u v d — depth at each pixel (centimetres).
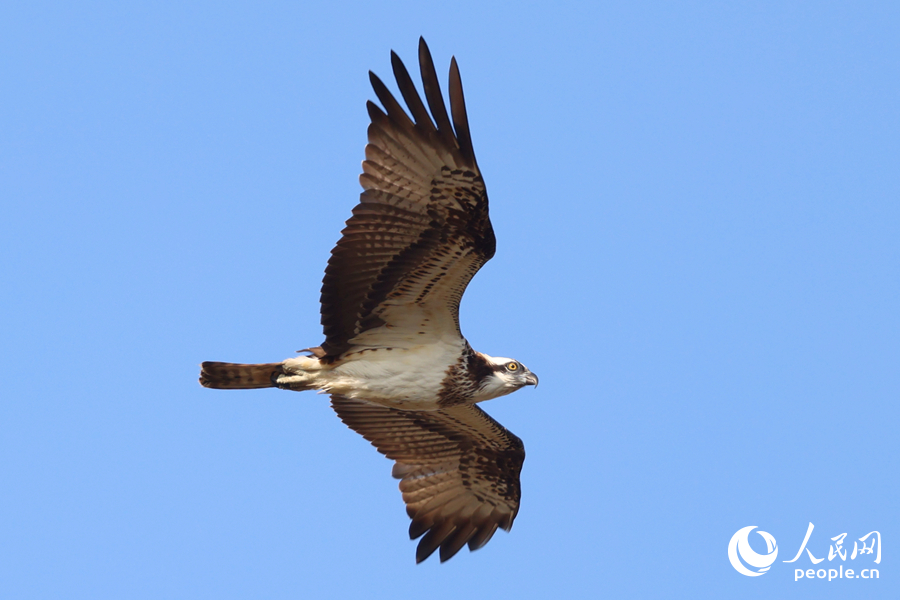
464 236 1339
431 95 1288
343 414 1733
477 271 1372
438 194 1315
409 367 1454
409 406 1488
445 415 1695
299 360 1457
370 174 1304
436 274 1375
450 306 1420
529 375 1530
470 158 1291
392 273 1368
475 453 1750
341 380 1453
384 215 1320
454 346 1467
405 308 1415
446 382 1469
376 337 1442
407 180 1309
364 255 1344
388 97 1288
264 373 1465
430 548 1719
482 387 1496
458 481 1756
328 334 1415
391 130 1295
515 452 1733
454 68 1283
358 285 1372
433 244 1344
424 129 1294
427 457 1756
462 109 1286
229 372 1456
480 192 1308
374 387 1456
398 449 1750
